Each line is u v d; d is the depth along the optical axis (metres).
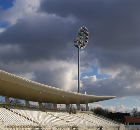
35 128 33.44
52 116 49.09
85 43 77.19
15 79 40.06
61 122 46.00
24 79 41.91
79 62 76.19
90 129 45.66
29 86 44.25
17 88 44.56
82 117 59.94
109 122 65.75
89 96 64.56
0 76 37.28
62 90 53.94
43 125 36.56
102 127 50.06
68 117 53.72
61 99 61.00
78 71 75.50
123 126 63.41
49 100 60.88
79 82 74.62
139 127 80.19
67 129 40.03
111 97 72.56
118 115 108.88
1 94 48.62
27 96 53.12
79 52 76.94
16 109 43.56
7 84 41.31
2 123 30.19
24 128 31.80
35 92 49.34
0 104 44.53
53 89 50.94
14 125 31.50
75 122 51.31
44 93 51.19
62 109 61.97
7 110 40.91
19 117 38.78
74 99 62.97
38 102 62.03
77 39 77.06
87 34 77.75
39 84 46.19
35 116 43.72
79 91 73.88
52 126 37.53
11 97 52.88
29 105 51.62
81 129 43.06
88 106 72.94
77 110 66.00
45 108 56.78
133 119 81.81
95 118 64.94
